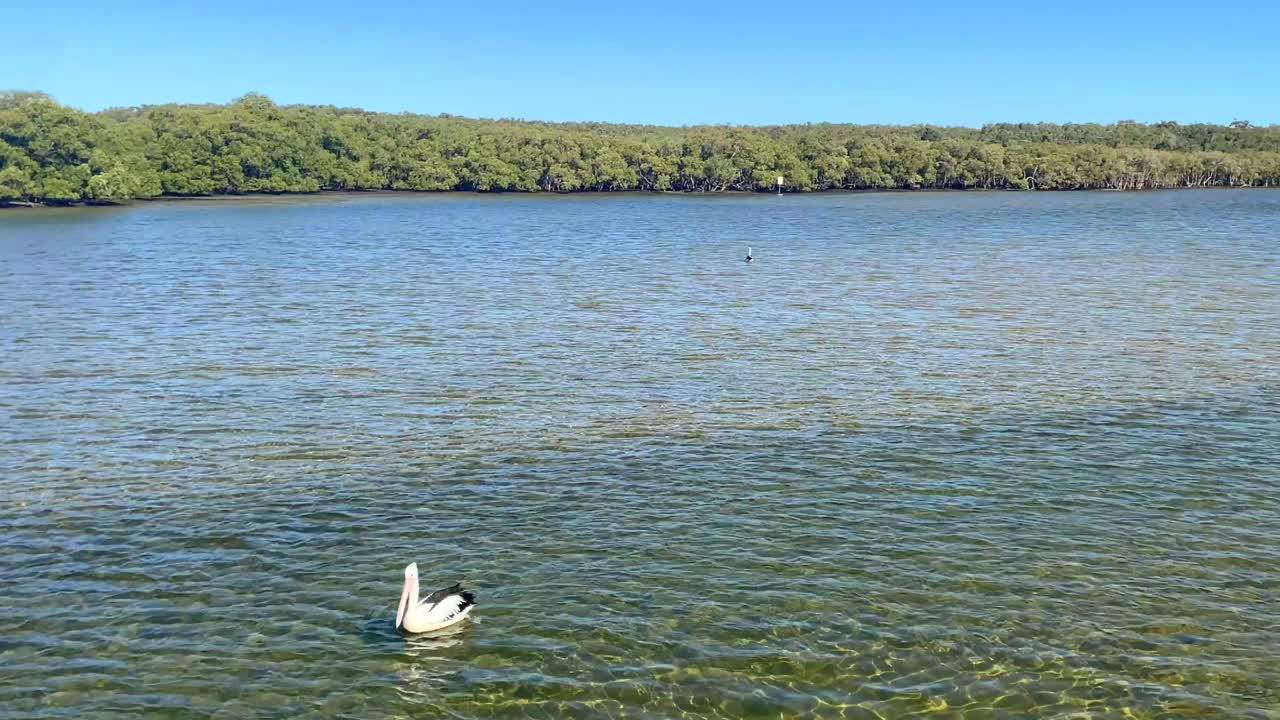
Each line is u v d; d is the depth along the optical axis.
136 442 36.19
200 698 20.73
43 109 179.38
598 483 31.89
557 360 49.19
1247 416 38.47
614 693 20.92
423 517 29.30
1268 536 27.59
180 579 25.53
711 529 28.34
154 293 72.94
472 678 21.44
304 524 28.83
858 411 39.66
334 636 22.98
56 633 22.95
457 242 117.12
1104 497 30.44
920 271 84.94
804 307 65.31
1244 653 22.03
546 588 25.03
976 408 39.97
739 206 196.25
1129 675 21.31
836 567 25.98
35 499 30.66
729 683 21.19
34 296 71.50
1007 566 25.95
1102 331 55.88
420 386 44.00
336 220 155.12
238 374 46.38
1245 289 71.12
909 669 21.59
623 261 95.31
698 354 50.47
